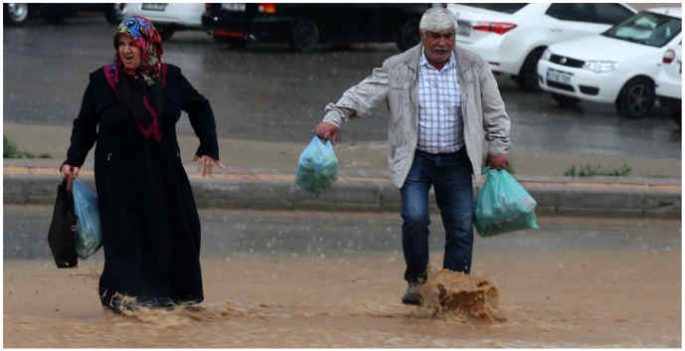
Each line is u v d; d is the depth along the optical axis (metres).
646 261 17.36
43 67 38.84
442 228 19.39
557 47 36.84
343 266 16.27
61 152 23.98
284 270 15.85
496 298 12.38
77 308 13.00
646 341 11.48
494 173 12.84
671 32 36.19
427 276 12.57
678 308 14.05
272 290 14.44
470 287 12.20
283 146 26.38
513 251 17.81
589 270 16.56
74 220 11.87
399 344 10.50
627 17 41.50
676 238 19.39
